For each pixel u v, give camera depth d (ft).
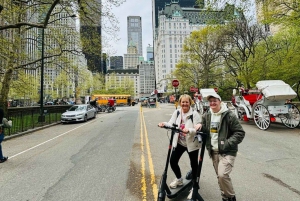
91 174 16.61
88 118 61.77
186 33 396.37
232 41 85.61
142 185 14.20
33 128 44.39
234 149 10.43
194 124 11.93
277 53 66.74
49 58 65.16
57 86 185.16
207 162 18.97
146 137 31.86
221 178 10.11
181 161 19.35
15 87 64.54
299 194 12.62
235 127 10.32
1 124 21.06
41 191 13.78
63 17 55.31
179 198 12.26
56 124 54.60
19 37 52.24
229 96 127.44
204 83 121.29
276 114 34.04
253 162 18.75
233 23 75.25
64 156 22.41
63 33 58.65
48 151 25.07
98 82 209.15
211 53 121.19
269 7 43.93
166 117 64.18
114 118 65.77
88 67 68.28
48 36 59.72
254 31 79.10
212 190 13.26
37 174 17.04
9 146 29.09
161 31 421.59
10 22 49.08
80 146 27.17
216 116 10.86
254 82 67.87
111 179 15.43
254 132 33.42
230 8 38.04
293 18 41.14
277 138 28.43
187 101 12.12
